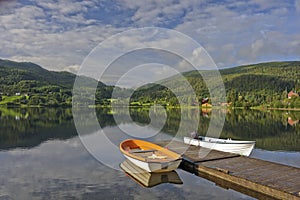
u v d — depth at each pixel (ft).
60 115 133.08
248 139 59.82
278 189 24.25
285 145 52.65
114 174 32.99
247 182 27.12
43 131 74.28
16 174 33.78
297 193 23.21
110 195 26.89
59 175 33.09
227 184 29.27
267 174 29.12
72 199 26.05
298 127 83.35
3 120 108.17
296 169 31.07
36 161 40.09
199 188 28.50
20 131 74.69
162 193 27.30
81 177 32.27
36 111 161.79
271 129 78.28
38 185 29.78
